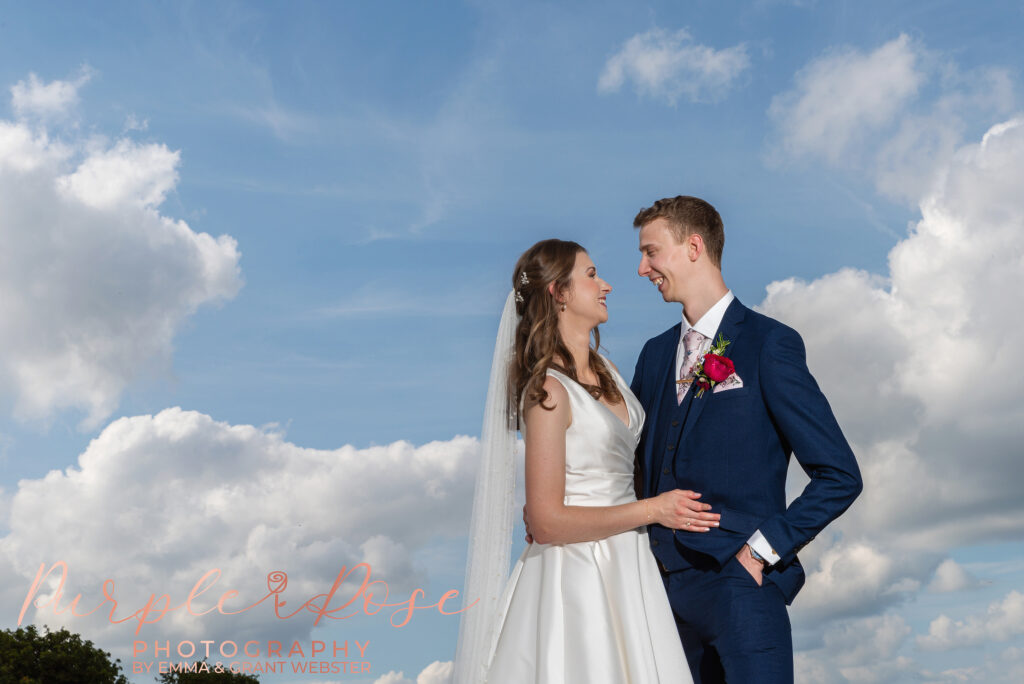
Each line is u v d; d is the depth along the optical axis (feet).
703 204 14.60
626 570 13.24
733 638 12.67
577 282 14.12
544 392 13.28
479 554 13.99
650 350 15.58
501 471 14.17
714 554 12.84
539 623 13.23
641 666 12.71
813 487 12.56
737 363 13.53
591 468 13.52
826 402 12.91
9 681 91.97
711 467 13.25
